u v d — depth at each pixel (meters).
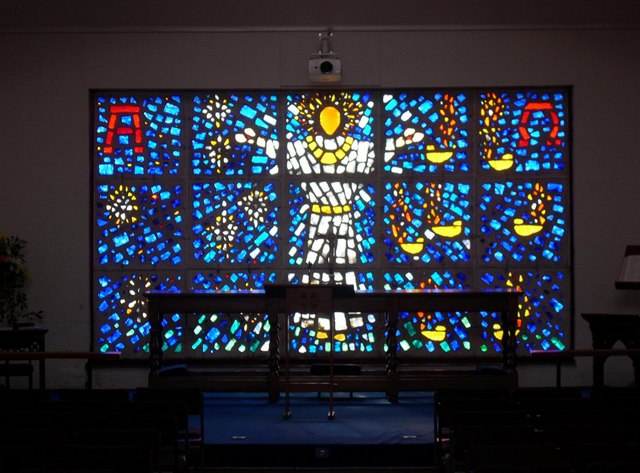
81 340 11.68
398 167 11.85
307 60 11.73
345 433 8.71
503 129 11.84
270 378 10.38
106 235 11.83
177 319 11.73
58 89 11.77
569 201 11.81
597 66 11.74
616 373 11.66
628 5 11.54
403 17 11.66
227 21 11.70
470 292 10.38
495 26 11.72
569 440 6.08
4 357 8.59
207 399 10.80
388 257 11.81
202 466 7.86
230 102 11.90
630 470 4.96
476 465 5.57
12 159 11.78
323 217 11.84
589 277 11.70
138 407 7.23
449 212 11.84
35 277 11.73
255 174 11.86
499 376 10.39
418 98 11.89
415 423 9.23
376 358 11.67
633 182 11.72
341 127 11.87
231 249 11.84
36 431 6.13
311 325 11.73
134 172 11.86
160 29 11.74
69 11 11.59
